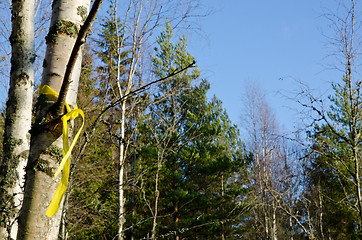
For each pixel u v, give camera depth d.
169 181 14.31
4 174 2.94
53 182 1.78
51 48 1.98
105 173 8.86
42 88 1.90
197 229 13.57
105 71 7.07
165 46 11.09
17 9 3.13
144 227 12.01
